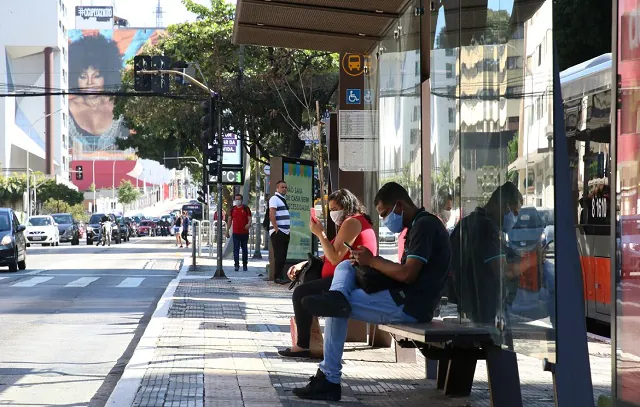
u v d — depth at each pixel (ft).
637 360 18.07
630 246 18.39
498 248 22.33
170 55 158.71
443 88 28.45
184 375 31.55
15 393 31.12
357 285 27.37
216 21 156.87
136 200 562.66
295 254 77.41
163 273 102.78
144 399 26.86
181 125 156.04
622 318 18.75
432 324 26.21
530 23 20.01
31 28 501.56
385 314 26.78
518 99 20.83
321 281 35.70
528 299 20.16
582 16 78.02
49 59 508.12
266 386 29.48
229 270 104.83
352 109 41.57
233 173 91.61
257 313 55.62
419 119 32.24
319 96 130.62
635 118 18.20
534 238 19.80
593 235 47.16
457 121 26.58
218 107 93.04
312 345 36.35
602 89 45.60
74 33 548.72
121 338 46.24
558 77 18.60
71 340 45.34
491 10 22.95
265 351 38.40
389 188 27.66
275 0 36.70
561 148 18.58
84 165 561.02
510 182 21.40
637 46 18.17
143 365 33.88
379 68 40.01
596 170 46.47
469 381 28.45
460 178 26.14
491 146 22.89
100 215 236.63
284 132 135.44
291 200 76.59
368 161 41.32
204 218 171.42
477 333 23.48
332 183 46.01
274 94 130.11
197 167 273.54
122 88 204.13
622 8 18.79
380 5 36.06
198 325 48.29
